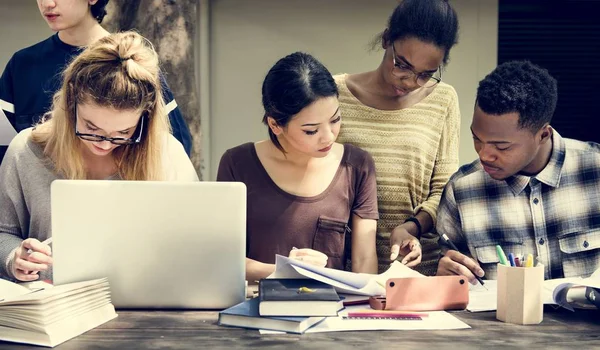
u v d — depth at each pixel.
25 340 1.63
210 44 4.67
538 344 1.61
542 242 2.27
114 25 3.69
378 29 4.64
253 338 1.65
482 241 2.31
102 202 1.87
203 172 4.68
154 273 1.88
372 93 2.54
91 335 1.68
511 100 2.02
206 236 1.88
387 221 2.51
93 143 2.07
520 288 1.76
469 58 4.80
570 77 5.02
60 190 1.87
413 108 2.53
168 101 2.69
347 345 1.60
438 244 2.54
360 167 2.36
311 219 2.29
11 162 2.23
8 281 1.92
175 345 1.61
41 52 2.76
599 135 5.11
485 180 2.32
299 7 4.66
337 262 2.31
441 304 1.88
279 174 2.31
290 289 1.77
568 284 1.82
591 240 2.25
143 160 2.19
